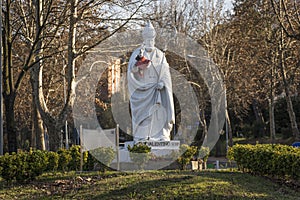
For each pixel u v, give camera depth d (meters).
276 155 13.66
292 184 13.43
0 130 16.67
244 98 39.12
